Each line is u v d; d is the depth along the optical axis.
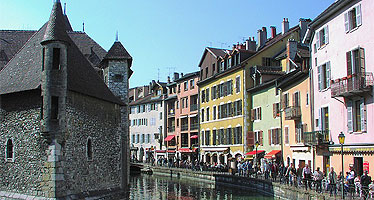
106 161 26.53
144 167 66.25
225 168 47.22
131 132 86.00
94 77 27.59
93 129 24.92
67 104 21.97
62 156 21.41
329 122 27.67
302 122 32.91
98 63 33.69
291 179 28.80
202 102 59.97
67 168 21.70
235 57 50.09
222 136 52.88
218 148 53.38
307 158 31.69
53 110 21.75
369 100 23.05
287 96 36.56
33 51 25.22
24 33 31.45
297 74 32.69
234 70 49.84
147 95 86.50
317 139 27.80
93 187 24.50
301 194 24.94
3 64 28.42
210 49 58.00
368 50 23.22
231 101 50.53
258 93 44.88
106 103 27.02
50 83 21.52
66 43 22.22
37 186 21.39
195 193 35.28
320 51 29.22
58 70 21.77
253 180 35.06
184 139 68.06
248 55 49.19
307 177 26.59
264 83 42.81
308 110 31.72
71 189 21.97
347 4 25.39
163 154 74.00
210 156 56.19
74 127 22.59
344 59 25.78
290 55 40.66
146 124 80.88
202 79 60.47
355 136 24.38
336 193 22.25
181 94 68.88
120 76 31.61
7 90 23.28
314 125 30.19
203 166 50.44
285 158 36.88
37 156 21.59
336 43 26.80
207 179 45.84
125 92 31.47
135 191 37.09
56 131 21.28
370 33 23.06
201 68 60.88
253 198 30.58
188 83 66.69
